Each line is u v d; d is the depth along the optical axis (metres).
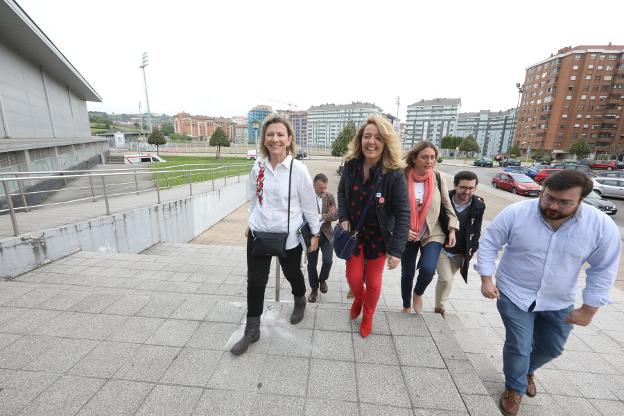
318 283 3.90
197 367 1.84
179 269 4.63
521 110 68.56
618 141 56.16
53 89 20.33
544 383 2.50
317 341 2.12
